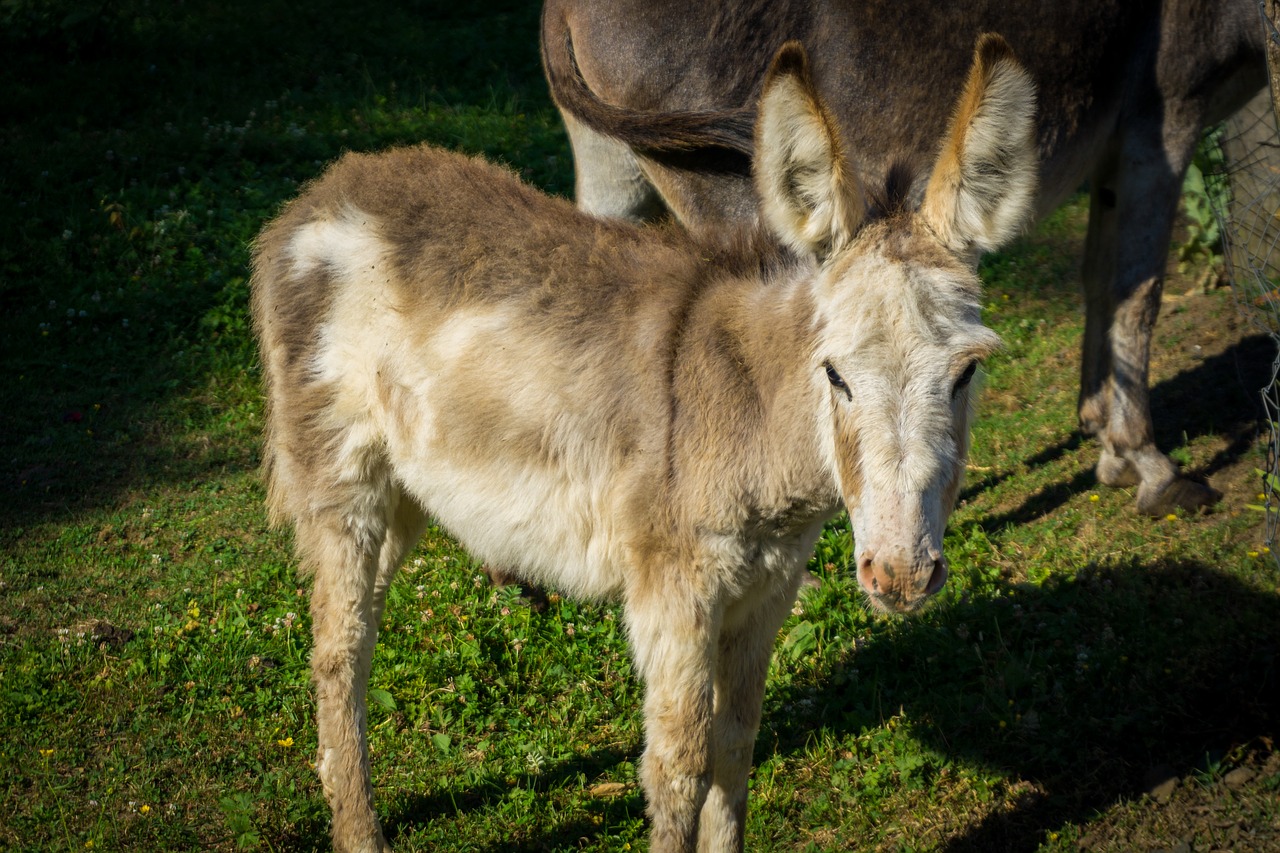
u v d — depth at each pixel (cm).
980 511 568
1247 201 654
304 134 963
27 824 381
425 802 404
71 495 605
